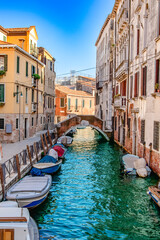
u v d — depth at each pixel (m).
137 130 17.06
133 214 9.32
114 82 27.88
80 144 28.25
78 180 13.80
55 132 27.61
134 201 10.46
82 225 8.65
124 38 21.95
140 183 12.58
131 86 19.16
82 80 62.88
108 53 33.22
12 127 20.77
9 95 20.62
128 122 20.05
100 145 27.30
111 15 31.14
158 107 12.55
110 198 10.92
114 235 7.98
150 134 13.85
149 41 14.05
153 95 13.07
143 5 15.62
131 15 19.39
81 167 16.88
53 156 16.44
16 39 26.23
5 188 10.00
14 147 18.47
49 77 33.94
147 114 14.41
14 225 5.86
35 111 26.69
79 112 51.53
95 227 8.48
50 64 34.47
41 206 10.15
